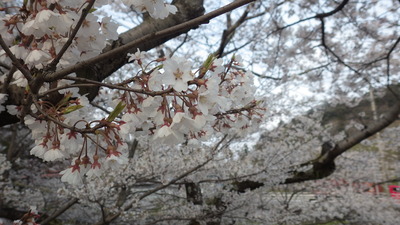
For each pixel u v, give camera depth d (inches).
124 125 44.0
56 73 41.6
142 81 46.8
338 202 224.4
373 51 253.8
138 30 88.7
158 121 44.9
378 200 228.7
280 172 182.7
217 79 43.0
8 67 71.7
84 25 47.1
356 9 229.3
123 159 43.2
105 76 80.0
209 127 65.5
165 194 196.4
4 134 345.1
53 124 49.9
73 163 46.3
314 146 235.5
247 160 190.7
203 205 178.5
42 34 43.4
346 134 262.1
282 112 211.5
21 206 240.1
